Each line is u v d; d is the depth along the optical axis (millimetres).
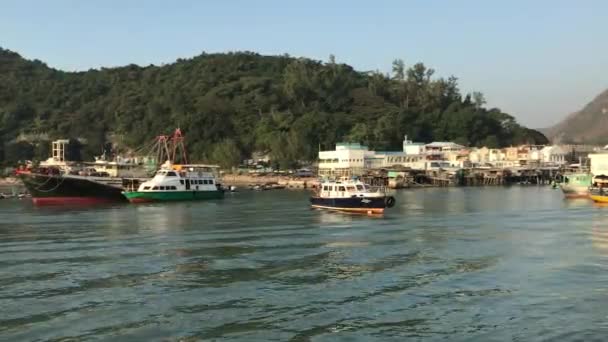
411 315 29781
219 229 61156
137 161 161625
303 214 77250
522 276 37938
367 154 180625
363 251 47125
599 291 34156
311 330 27641
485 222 67188
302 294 33656
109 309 30750
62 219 72000
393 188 152125
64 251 47344
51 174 98750
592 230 59656
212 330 27625
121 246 49906
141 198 101188
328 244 50750
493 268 40312
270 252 46812
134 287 35281
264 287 35250
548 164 186625
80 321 28844
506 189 145250
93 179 105125
